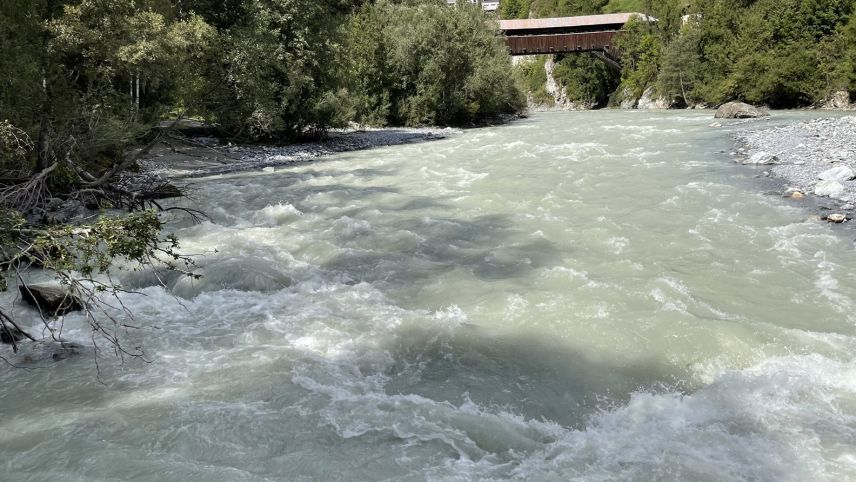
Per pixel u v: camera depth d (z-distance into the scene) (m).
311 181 18.95
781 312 7.34
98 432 5.08
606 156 21.20
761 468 4.41
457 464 4.57
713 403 5.42
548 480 4.33
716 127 30.75
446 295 8.37
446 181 17.75
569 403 5.57
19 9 14.71
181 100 24.73
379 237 11.52
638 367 6.15
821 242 10.05
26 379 6.21
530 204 13.81
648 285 8.19
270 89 27.77
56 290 8.33
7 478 4.40
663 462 4.52
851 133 21.98
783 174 15.94
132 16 18.30
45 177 12.09
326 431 5.06
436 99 41.56
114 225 6.57
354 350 6.72
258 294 8.74
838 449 4.61
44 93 14.72
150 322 7.82
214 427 5.14
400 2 48.50
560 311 7.47
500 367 6.23
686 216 12.03
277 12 28.31
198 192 17.03
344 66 32.69
